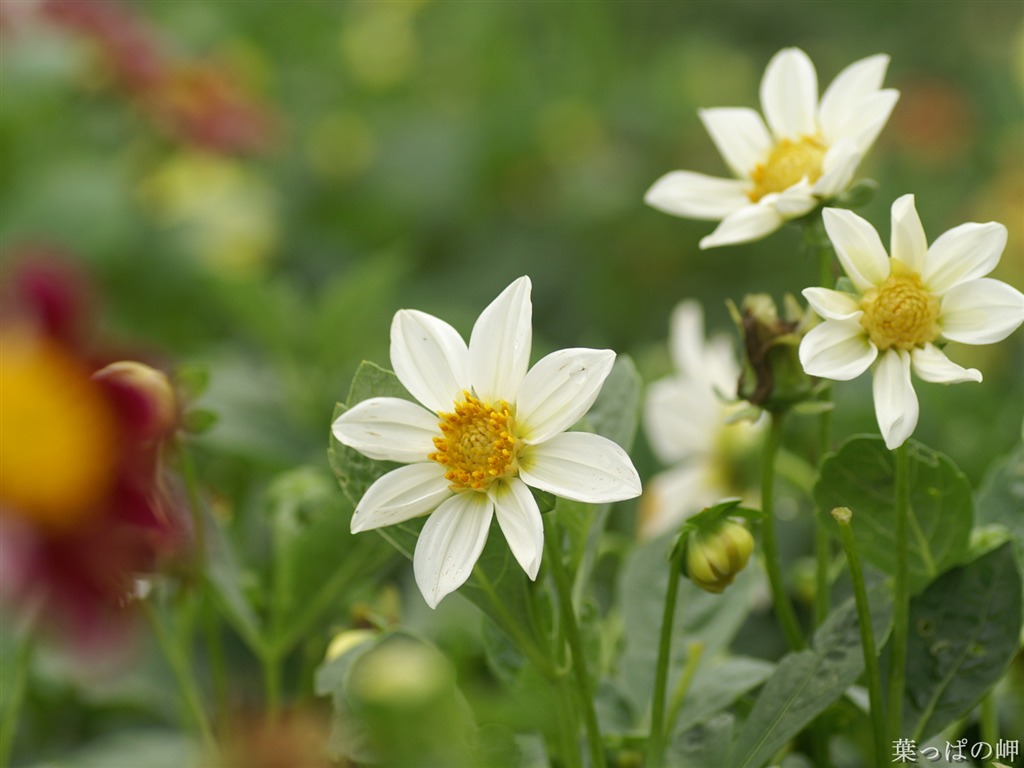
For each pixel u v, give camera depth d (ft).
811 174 2.47
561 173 7.07
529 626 2.27
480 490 2.19
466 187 6.90
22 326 2.54
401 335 2.24
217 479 3.43
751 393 2.40
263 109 6.17
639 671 2.51
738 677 2.41
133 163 5.67
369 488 2.21
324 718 2.55
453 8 8.48
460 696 2.24
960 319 2.22
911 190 6.84
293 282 6.31
